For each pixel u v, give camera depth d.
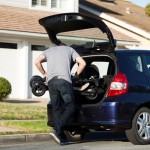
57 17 9.72
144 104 9.52
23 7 23.91
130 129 9.41
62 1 25.36
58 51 9.30
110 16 28.89
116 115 9.16
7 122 12.22
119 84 9.27
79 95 9.54
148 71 9.82
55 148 9.38
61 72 9.14
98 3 32.06
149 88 9.65
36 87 9.59
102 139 10.64
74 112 9.40
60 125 9.25
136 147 9.33
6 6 23.39
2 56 20.80
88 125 9.38
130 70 9.52
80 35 22.47
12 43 21.05
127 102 9.26
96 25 9.56
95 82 9.43
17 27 20.91
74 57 9.30
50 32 10.18
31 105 16.55
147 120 9.59
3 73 20.83
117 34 26.03
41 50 21.91
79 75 10.03
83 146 9.62
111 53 9.61
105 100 9.24
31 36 21.16
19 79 21.22
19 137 10.29
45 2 24.69
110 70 9.81
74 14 9.52
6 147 9.55
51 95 9.28
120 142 10.15
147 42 28.36
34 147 9.53
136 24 29.20
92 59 9.94
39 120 13.02
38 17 23.16
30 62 21.50
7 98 19.98
